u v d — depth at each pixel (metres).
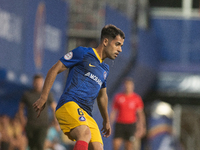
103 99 17.59
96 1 44.78
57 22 38.19
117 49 16.12
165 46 61.06
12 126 31.61
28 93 27.97
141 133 38.53
